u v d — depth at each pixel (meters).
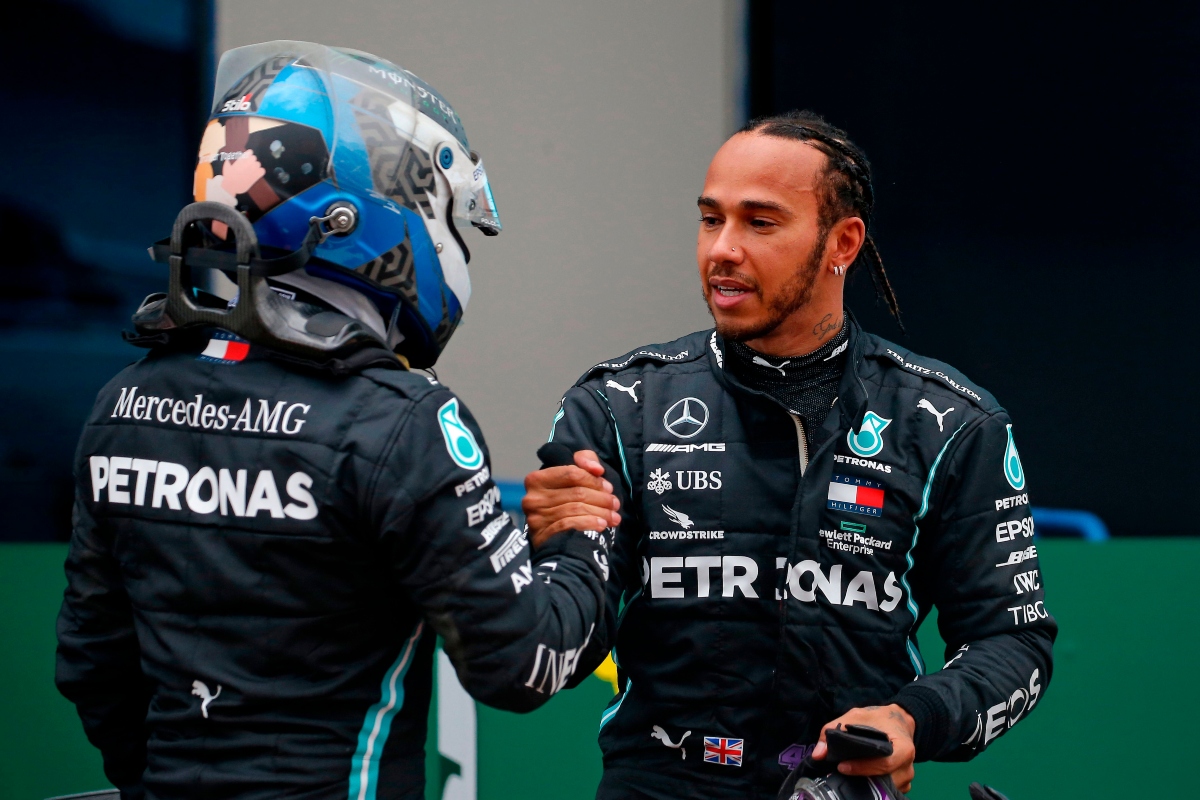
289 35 13.41
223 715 3.86
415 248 4.30
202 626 3.91
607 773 5.30
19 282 14.91
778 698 4.93
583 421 5.30
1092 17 14.32
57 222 14.97
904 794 4.50
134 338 4.21
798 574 4.96
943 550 5.18
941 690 4.66
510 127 13.27
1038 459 14.73
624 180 13.38
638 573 5.29
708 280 4.99
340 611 3.88
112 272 15.26
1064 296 14.67
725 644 5.03
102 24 14.62
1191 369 14.47
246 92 4.15
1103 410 14.64
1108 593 8.06
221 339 4.09
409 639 4.15
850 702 4.98
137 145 15.02
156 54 14.62
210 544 3.87
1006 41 14.39
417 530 3.82
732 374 5.25
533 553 4.43
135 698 4.51
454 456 3.90
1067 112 14.52
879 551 5.04
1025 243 14.70
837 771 4.34
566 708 7.93
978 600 5.10
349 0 13.15
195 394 4.00
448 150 4.45
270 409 3.88
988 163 14.62
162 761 3.98
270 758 3.84
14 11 14.48
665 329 13.45
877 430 5.12
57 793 8.54
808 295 4.96
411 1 13.09
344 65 4.27
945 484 5.11
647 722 5.15
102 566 4.23
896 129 14.55
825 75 14.23
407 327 4.48
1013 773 8.02
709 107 13.54
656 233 13.40
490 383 13.45
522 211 13.36
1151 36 14.30
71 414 15.12
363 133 4.14
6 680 8.58
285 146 3.99
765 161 4.83
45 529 14.80
